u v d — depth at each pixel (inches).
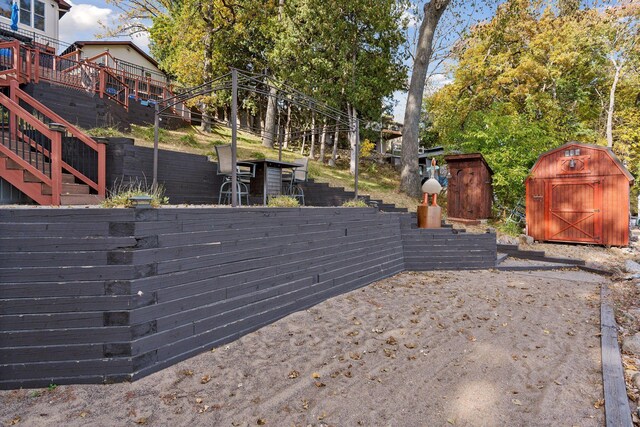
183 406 106.2
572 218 436.5
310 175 524.4
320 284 210.2
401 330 171.5
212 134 669.9
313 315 187.6
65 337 112.6
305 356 141.9
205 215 144.4
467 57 875.4
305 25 645.3
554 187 450.6
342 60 650.2
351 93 657.0
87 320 113.9
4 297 109.9
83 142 257.9
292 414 104.7
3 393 107.6
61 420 97.2
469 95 882.1
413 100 593.3
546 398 114.0
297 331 166.1
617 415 101.4
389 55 714.2
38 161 244.2
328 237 219.5
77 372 112.6
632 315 193.6
